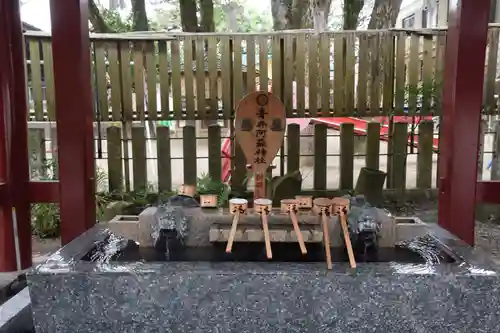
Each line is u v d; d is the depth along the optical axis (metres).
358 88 5.49
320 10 5.34
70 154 2.95
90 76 3.04
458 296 1.67
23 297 2.52
